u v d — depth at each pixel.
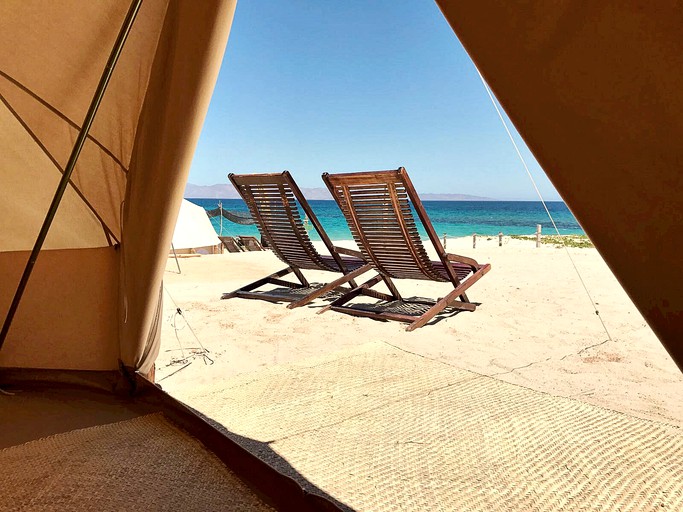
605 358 3.46
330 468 1.93
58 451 2.00
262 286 6.75
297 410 2.55
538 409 2.51
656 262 0.95
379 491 1.76
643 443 2.11
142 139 2.20
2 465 1.87
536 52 0.98
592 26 0.93
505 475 1.86
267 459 2.01
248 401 2.69
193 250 11.55
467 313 4.95
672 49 0.86
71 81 2.12
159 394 2.50
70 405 2.52
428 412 2.51
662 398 2.72
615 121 0.93
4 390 2.70
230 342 3.95
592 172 0.97
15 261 2.77
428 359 3.43
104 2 1.86
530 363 3.39
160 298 2.82
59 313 2.79
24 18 1.91
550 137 1.00
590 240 1.02
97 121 2.25
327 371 3.20
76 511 1.57
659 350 3.63
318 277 7.73
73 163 2.20
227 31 1.78
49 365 2.80
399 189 4.46
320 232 5.52
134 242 2.40
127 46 2.03
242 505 1.63
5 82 2.16
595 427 2.28
